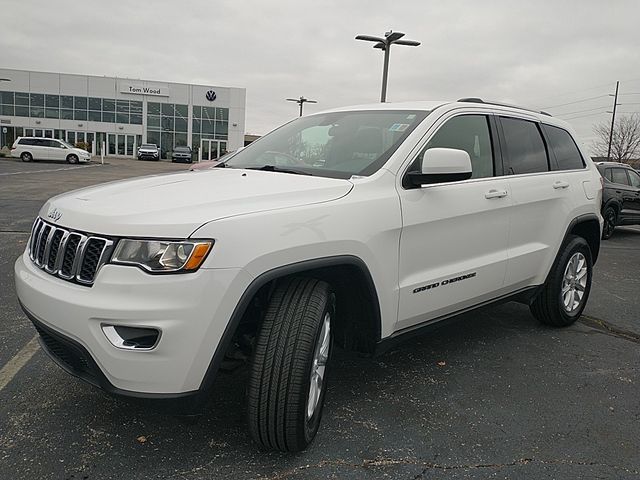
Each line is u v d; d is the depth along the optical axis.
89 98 52.75
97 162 40.81
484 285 3.75
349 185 2.94
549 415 3.24
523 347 4.36
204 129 55.38
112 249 2.30
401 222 3.03
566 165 4.76
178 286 2.23
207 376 2.32
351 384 3.55
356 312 3.03
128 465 2.56
